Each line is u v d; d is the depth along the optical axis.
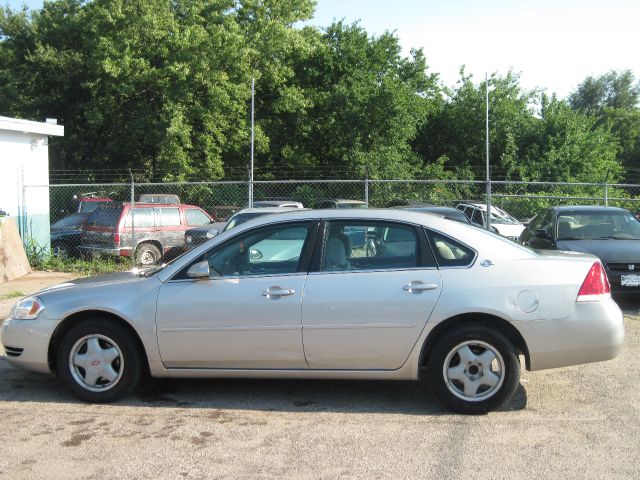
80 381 5.12
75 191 25.98
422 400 5.13
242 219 11.09
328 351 4.80
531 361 4.72
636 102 66.50
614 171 29.73
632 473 3.75
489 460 3.95
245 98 26.77
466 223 5.23
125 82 24.88
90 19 25.72
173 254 15.30
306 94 28.80
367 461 3.95
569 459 3.96
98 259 14.52
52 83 30.05
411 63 30.09
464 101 30.77
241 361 4.92
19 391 5.46
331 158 29.80
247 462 3.95
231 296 4.89
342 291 4.78
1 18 31.39
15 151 13.94
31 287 11.42
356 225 5.02
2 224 12.43
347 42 28.81
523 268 4.77
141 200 19.80
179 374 5.04
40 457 4.05
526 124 29.56
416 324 4.70
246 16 27.91
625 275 8.53
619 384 5.51
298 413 4.86
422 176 27.72
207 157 26.12
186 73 24.11
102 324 5.05
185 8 26.25
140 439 4.34
